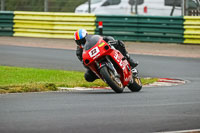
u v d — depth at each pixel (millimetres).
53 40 74750
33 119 20406
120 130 18453
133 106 24484
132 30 72438
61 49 65312
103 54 29781
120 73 31438
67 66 50156
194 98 28016
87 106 24344
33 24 77688
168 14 78750
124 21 72625
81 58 31734
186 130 18703
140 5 78750
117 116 21422
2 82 37594
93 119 20609
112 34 73125
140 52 63562
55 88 33688
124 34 72750
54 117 20969
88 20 74250
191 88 34719
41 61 53312
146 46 68875
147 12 78562
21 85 33562
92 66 30656
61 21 76125
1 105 24516
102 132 18031
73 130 18281
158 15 78625
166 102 26156
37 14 77438
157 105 24938
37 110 22875
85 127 18891
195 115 21969
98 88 35875
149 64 52844
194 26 69562
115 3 80562
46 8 80750
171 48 67250
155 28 71562
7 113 21891
